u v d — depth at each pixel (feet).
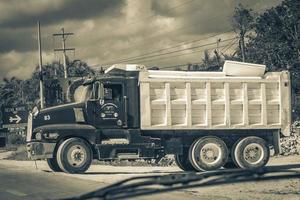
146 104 54.95
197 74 56.29
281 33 188.24
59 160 54.60
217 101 56.29
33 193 38.40
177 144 56.24
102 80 55.67
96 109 55.72
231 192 35.96
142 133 56.34
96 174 53.67
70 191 38.91
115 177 49.47
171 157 79.56
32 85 349.41
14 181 47.96
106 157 55.62
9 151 138.41
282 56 187.01
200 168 55.52
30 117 57.21
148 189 13.19
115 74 56.34
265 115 57.52
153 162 77.82
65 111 56.18
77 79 58.29
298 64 180.45
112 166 69.46
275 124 57.98
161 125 55.16
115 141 55.83
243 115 56.95
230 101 56.59
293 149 82.89
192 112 55.67
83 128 55.31
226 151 56.08
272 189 36.96
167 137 56.59
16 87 359.05
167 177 13.29
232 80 56.49
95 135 55.47
